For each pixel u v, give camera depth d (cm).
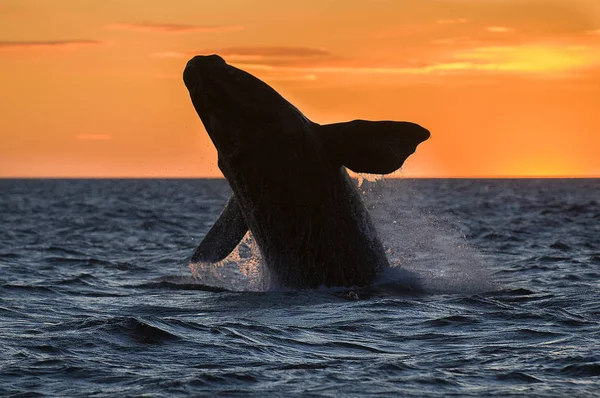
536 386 3341
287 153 5631
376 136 5606
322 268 5859
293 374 3522
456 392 3262
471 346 4116
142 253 10475
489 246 10900
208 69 5566
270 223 5831
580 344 4106
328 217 5784
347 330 4519
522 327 4556
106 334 4216
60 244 11681
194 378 3419
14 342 4091
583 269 7931
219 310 5203
